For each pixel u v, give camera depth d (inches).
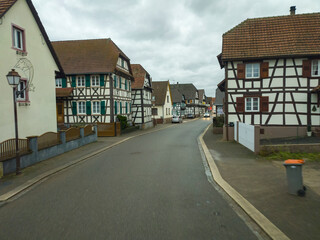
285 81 628.1
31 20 485.1
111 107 856.3
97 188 253.4
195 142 631.8
